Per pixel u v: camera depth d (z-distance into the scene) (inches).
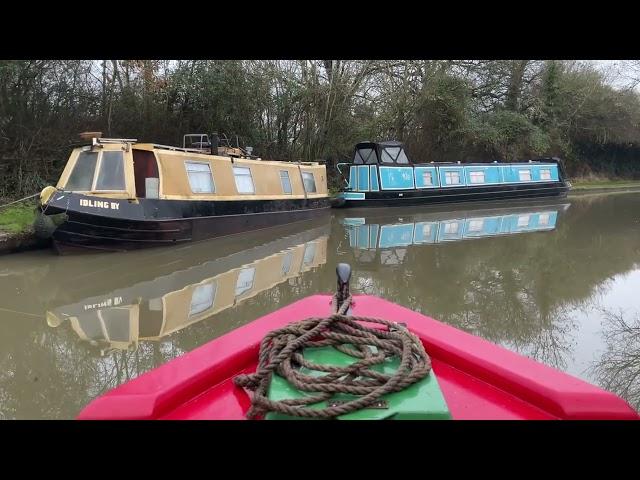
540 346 206.8
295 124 745.6
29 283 291.0
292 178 535.5
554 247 429.1
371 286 301.4
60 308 252.1
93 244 342.0
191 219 388.2
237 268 338.0
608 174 1227.2
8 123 451.2
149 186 374.0
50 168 476.7
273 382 74.9
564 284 308.7
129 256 351.3
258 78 653.9
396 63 757.3
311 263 360.2
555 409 76.4
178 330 222.2
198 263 346.9
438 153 868.0
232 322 231.9
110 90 549.3
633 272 339.6
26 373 180.2
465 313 254.4
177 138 597.9
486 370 87.1
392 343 83.7
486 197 754.2
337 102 745.6
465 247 427.5
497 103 989.2
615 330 220.7
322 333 84.7
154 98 592.7
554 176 835.4
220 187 424.5
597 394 77.9
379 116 778.2
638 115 1111.0
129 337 214.5
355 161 687.1
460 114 818.8
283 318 114.0
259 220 471.8
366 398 68.4
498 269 347.9
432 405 69.2
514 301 273.0
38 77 473.4
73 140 494.6
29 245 352.8
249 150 519.5
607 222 582.9
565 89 1028.5
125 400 78.6
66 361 190.9
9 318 237.3
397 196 661.3
